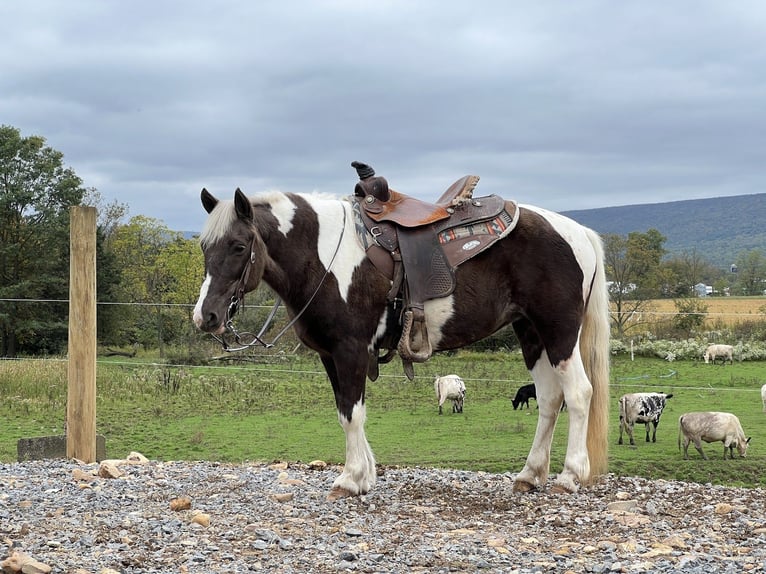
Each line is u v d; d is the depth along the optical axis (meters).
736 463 15.01
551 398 7.44
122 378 27.31
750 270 69.19
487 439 17.59
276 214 6.76
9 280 47.34
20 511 6.46
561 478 7.31
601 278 7.43
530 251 7.05
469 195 7.16
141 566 5.04
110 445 16.56
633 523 6.30
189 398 24.41
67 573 4.85
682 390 27.84
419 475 8.50
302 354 36.62
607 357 7.42
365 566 5.12
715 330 45.31
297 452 15.77
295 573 4.97
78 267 9.16
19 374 22.77
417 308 6.83
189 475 8.27
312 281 6.73
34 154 48.78
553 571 5.06
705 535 6.05
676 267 56.81
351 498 6.97
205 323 6.36
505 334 39.88
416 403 24.64
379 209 7.02
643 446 17.42
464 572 5.02
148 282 62.72
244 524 6.13
